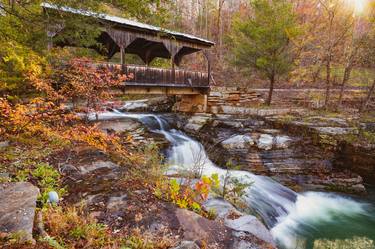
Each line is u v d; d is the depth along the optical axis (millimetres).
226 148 10578
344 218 7590
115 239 3107
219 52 30281
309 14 23047
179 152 10609
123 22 10531
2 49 5809
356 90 18453
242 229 3863
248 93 17172
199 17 35344
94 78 8055
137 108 16922
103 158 6180
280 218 7098
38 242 2572
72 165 5492
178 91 14305
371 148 9727
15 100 6906
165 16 7598
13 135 6582
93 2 6340
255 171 9680
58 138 6961
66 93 7855
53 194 3814
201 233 3525
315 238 6453
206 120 13172
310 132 11055
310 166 10055
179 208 4098
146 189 4664
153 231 3416
